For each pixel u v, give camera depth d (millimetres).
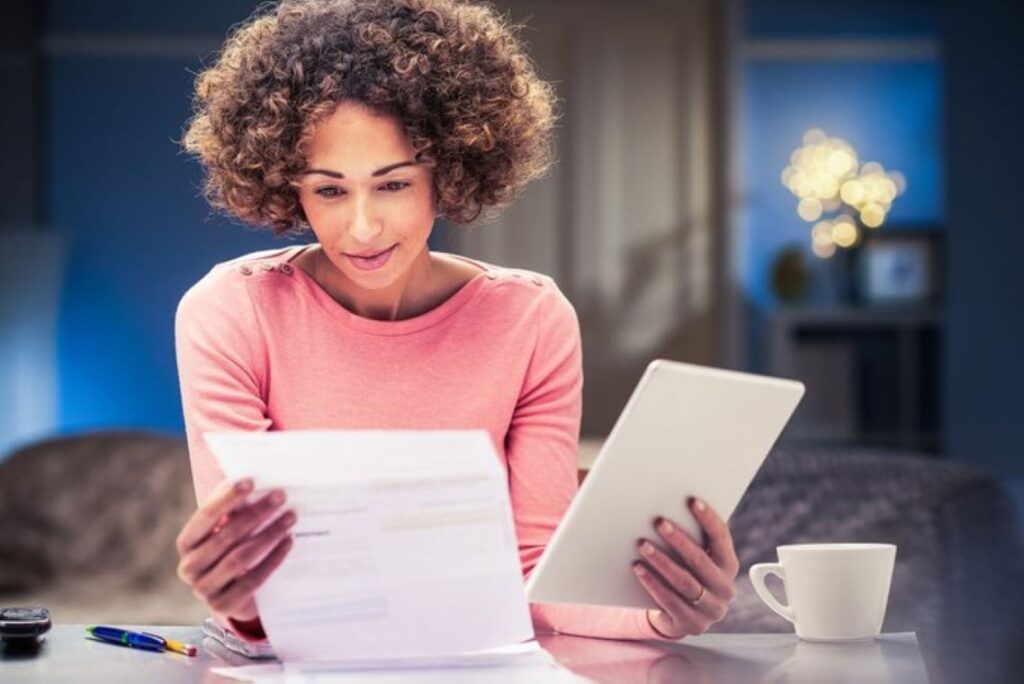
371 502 1518
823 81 7973
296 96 1771
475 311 1964
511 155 1939
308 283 1944
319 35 1784
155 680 1529
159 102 7754
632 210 7719
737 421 1580
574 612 1817
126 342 7727
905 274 7777
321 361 1920
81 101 7734
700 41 7715
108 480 5566
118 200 7727
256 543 1498
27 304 7293
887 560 1769
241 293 1928
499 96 1890
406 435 1490
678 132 7719
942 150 7730
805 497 3922
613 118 7711
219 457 1469
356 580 1546
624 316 7711
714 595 1660
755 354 7938
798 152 7969
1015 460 7168
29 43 7652
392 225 1769
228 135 1849
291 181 1803
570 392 1982
